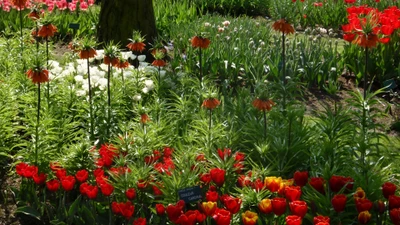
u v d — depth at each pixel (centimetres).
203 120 700
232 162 619
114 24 1095
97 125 740
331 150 662
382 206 567
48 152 672
